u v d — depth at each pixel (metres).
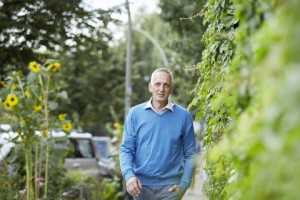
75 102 26.80
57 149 8.52
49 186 8.62
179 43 13.23
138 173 5.32
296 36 1.27
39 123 7.88
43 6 8.68
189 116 5.39
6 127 8.98
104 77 28.08
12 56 9.10
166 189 5.25
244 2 2.32
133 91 32.09
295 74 1.24
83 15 8.97
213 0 4.13
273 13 1.95
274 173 1.36
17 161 8.51
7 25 8.48
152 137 5.29
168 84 5.32
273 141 1.32
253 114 1.67
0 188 7.78
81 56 9.87
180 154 5.36
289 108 1.26
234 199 2.21
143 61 34.00
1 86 8.86
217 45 3.88
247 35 2.34
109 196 12.88
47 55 9.40
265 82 1.50
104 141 20.88
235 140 1.78
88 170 13.17
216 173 2.83
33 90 7.88
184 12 13.12
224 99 2.44
